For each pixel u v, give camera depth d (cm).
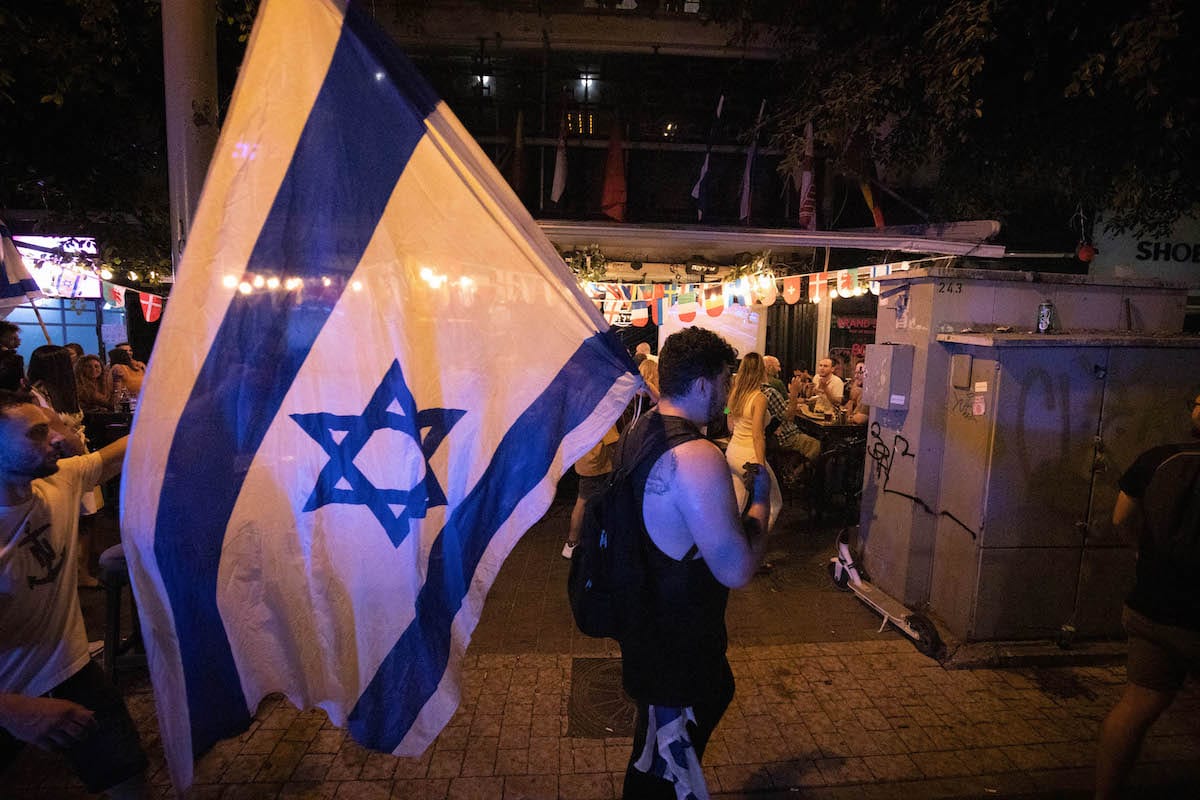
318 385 163
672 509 192
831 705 361
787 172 769
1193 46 496
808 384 849
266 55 161
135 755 237
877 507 502
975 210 809
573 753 317
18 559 211
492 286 176
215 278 157
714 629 207
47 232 808
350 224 165
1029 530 408
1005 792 296
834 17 735
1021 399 397
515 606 484
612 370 185
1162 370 405
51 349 472
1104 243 977
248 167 160
